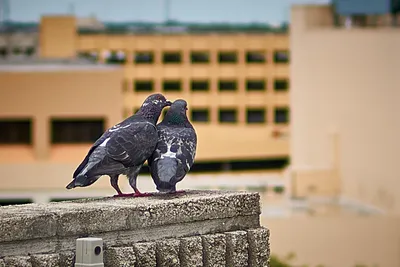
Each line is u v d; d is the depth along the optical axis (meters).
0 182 41.50
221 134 64.25
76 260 8.79
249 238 10.08
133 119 9.93
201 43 67.44
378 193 46.84
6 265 8.50
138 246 9.24
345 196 47.16
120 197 9.87
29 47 67.50
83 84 47.25
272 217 38.66
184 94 67.50
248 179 53.88
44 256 8.66
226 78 67.81
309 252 38.38
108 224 9.11
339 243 38.53
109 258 9.07
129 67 66.69
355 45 49.06
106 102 47.12
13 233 8.57
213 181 53.12
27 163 42.06
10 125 47.31
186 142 9.99
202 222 9.80
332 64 49.72
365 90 48.31
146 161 10.84
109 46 66.31
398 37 48.31
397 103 47.66
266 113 67.81
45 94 47.31
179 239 9.56
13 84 47.19
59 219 8.82
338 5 52.50
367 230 38.69
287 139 60.81
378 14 53.00
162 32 67.31
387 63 48.16
